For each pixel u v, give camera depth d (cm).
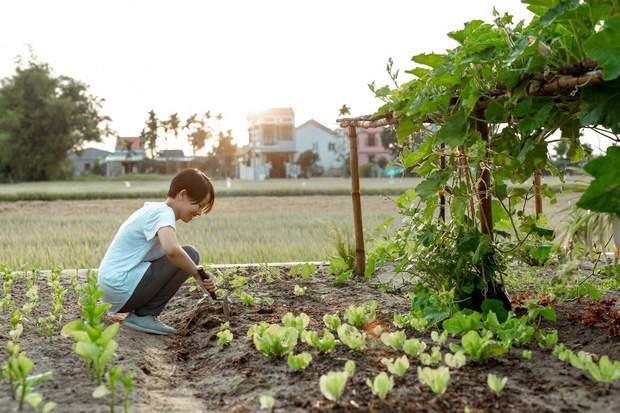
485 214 326
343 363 244
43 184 4138
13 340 282
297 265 490
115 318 354
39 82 5162
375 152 6375
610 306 325
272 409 200
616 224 259
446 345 275
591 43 207
